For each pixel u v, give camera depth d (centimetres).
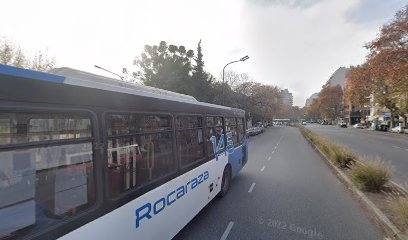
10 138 181
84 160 237
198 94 2845
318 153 1544
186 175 443
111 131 273
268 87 5531
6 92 175
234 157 784
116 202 269
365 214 543
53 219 207
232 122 790
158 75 2330
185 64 2572
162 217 359
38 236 196
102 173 253
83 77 322
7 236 182
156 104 367
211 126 598
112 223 262
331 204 610
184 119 459
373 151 1602
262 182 831
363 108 7131
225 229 473
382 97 3853
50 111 205
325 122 10362
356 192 672
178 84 2386
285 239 432
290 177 903
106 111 265
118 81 375
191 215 460
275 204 611
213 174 589
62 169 218
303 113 14162
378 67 2239
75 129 230
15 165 187
